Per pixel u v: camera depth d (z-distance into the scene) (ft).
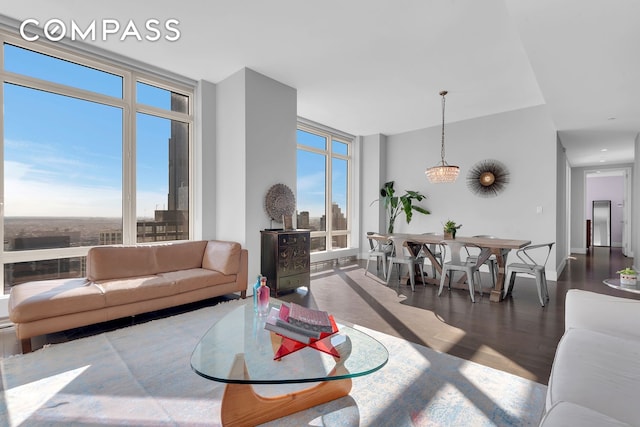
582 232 29.60
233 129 13.89
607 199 35.47
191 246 13.07
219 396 6.14
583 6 7.20
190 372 6.97
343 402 6.00
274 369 5.06
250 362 5.28
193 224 14.76
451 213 20.49
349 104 17.44
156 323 9.89
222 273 12.03
